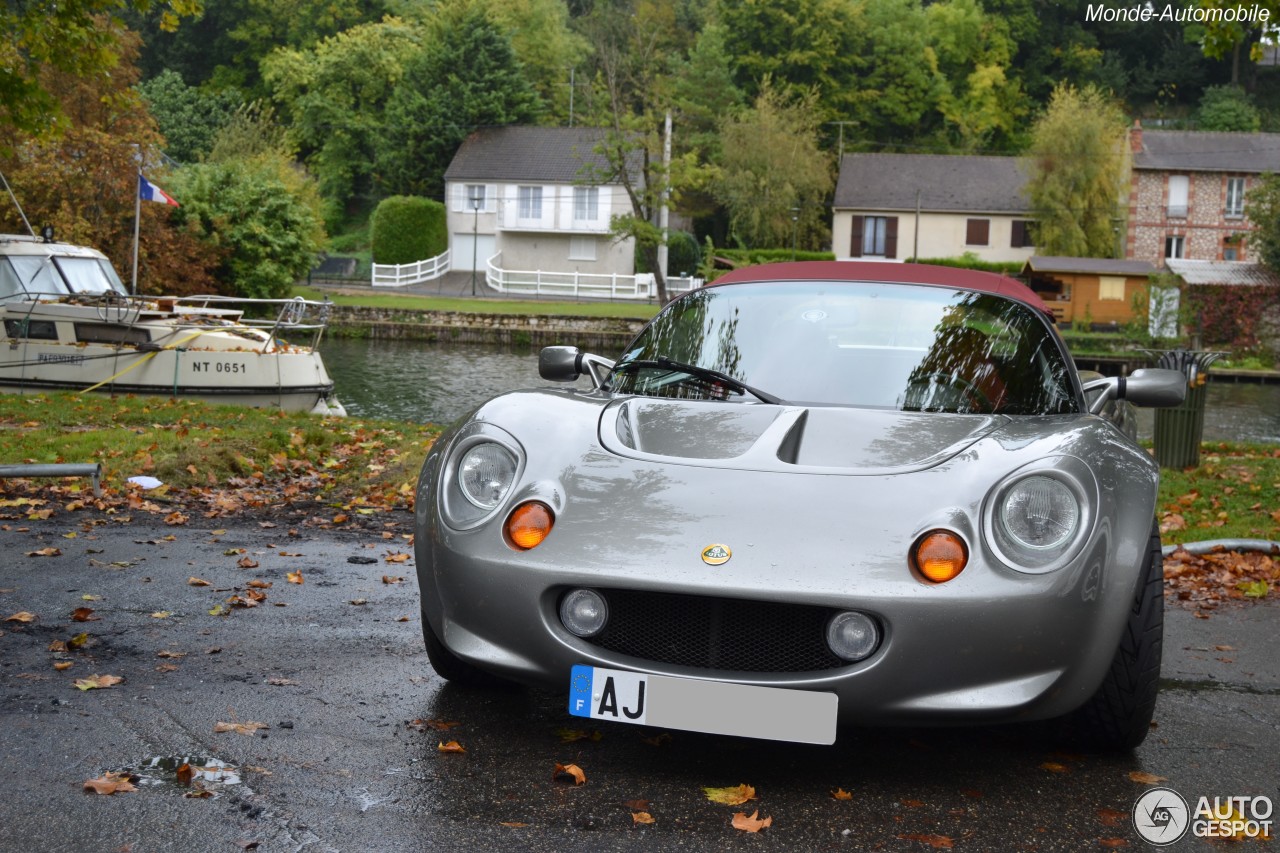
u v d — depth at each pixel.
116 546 5.32
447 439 3.21
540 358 4.15
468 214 62.38
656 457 2.99
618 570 2.68
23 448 8.45
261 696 3.30
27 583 4.53
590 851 2.40
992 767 2.98
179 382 15.59
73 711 3.10
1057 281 50.91
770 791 2.76
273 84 78.50
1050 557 2.66
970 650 2.60
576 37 88.50
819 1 81.62
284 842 2.38
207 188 39.62
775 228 62.78
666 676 2.70
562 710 3.30
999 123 87.62
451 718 3.20
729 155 63.47
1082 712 3.02
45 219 33.69
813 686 2.64
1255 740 3.27
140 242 35.25
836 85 81.69
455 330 41.88
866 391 3.46
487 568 2.83
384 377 28.19
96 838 2.35
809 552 2.65
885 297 3.90
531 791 2.70
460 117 67.62
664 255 50.78
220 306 40.25
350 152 75.12
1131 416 4.91
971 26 89.00
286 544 5.64
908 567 2.62
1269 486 8.77
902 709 2.63
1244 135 59.88
